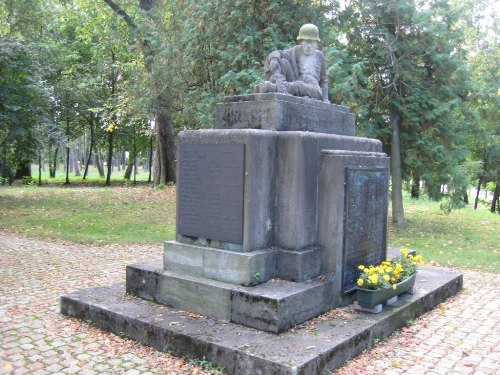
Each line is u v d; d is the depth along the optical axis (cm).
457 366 504
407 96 1362
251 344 482
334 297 603
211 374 472
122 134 3250
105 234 1284
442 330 609
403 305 623
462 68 1323
